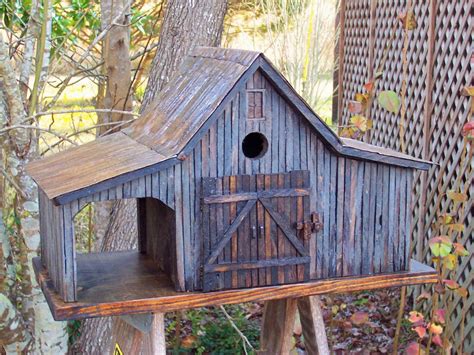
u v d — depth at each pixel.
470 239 1.87
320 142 1.02
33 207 1.42
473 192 1.85
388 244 1.08
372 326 1.99
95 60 2.07
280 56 3.44
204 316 2.00
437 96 2.06
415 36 2.17
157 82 1.65
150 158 0.96
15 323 1.41
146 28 2.51
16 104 1.38
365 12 2.53
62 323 1.46
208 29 1.65
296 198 1.01
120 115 1.84
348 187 1.04
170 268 1.04
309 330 1.24
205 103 0.98
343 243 1.05
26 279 1.51
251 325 1.92
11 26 1.82
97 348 1.67
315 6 3.39
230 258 0.99
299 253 1.02
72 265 0.94
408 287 2.15
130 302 0.95
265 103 0.98
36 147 1.45
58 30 2.05
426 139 2.10
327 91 3.93
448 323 1.64
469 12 1.90
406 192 1.08
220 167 0.97
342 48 2.74
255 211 0.99
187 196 0.96
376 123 2.45
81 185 0.92
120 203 1.69
